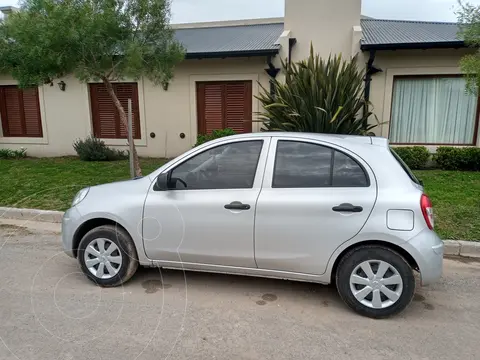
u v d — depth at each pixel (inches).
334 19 393.7
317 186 128.0
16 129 495.2
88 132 468.1
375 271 124.0
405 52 365.4
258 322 122.2
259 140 137.5
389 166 126.4
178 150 445.7
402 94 381.4
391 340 112.3
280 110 300.5
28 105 485.1
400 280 121.6
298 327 119.4
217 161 138.8
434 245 120.7
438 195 259.3
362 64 375.6
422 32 397.7
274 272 133.6
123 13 273.0
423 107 380.2
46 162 423.8
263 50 373.7
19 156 475.8
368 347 108.8
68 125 473.4
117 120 461.4
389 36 381.4
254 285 148.9
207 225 134.7
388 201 121.0
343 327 119.4
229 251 134.8
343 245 124.5
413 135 387.9
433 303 134.8
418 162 359.9
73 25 248.8
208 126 435.2
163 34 295.7
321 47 399.9
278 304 134.1
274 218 128.4
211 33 506.9
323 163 130.0
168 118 441.7
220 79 417.1
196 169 140.3
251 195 131.4
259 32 498.9
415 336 114.3
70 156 473.1
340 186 126.5
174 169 142.7
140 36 289.9
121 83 449.4
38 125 487.5
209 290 144.6
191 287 147.0
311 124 287.6
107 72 305.4
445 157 356.2
